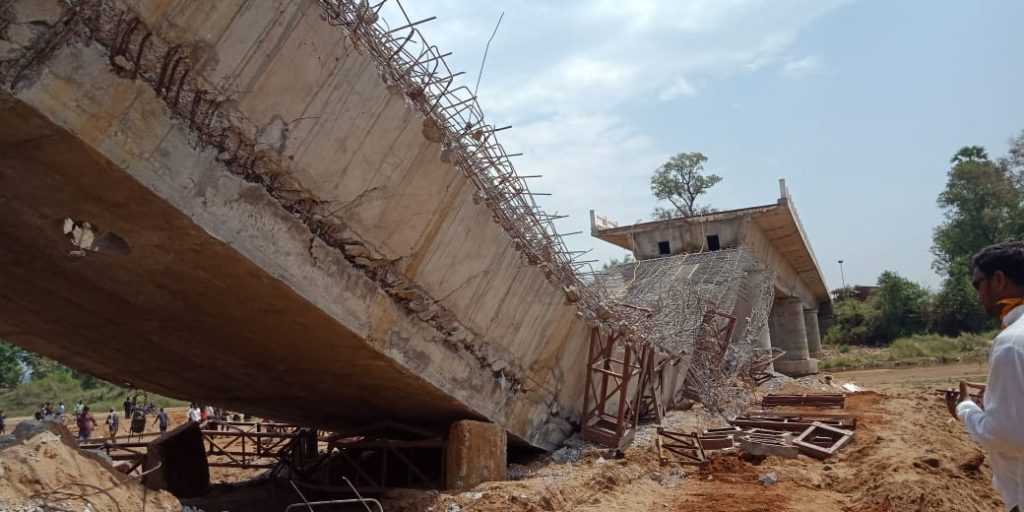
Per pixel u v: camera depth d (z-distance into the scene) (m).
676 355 17.91
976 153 56.31
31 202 6.76
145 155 6.27
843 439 13.64
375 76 7.90
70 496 5.77
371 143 8.15
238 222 7.18
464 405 11.14
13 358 50.78
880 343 55.12
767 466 12.46
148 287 8.23
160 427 25.89
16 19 5.33
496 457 11.36
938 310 53.41
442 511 9.52
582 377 14.55
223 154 6.95
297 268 7.89
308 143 7.53
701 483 11.65
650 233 33.34
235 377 11.20
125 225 6.94
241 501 12.01
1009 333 3.26
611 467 12.05
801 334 41.88
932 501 9.12
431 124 8.75
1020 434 3.11
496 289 11.09
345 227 8.34
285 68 7.01
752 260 28.33
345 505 11.16
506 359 11.97
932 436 13.75
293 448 14.07
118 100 6.00
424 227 9.31
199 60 6.37
